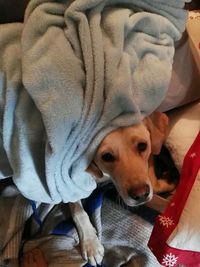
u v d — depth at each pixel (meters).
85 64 0.82
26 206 1.21
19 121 0.87
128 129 0.88
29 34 0.82
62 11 0.85
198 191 0.93
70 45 0.84
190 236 0.92
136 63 0.87
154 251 0.98
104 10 0.86
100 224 1.21
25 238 1.22
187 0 0.95
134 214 1.21
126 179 0.89
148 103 0.89
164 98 0.98
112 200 1.24
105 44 0.83
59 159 0.90
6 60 0.83
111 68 0.82
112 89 0.82
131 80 0.85
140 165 0.91
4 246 1.17
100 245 1.17
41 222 1.22
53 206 1.25
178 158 1.05
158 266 1.20
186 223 0.92
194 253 0.95
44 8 0.83
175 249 0.93
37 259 1.17
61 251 1.17
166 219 0.95
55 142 0.83
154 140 0.97
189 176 0.97
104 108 0.83
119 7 0.87
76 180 0.99
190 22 1.15
